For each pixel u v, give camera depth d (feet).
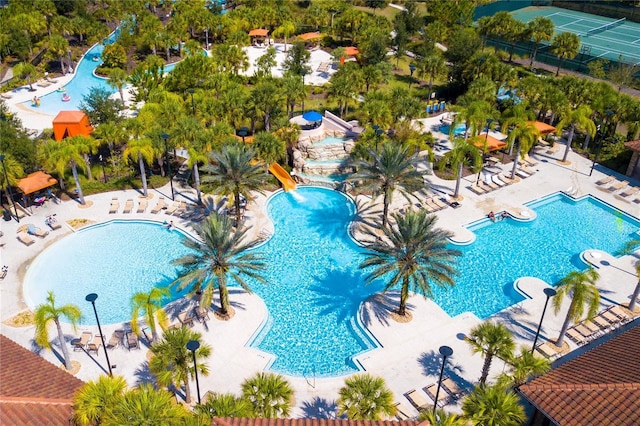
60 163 142.31
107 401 71.87
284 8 334.03
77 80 261.03
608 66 277.23
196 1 343.26
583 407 72.90
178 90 222.28
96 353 103.55
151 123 166.09
